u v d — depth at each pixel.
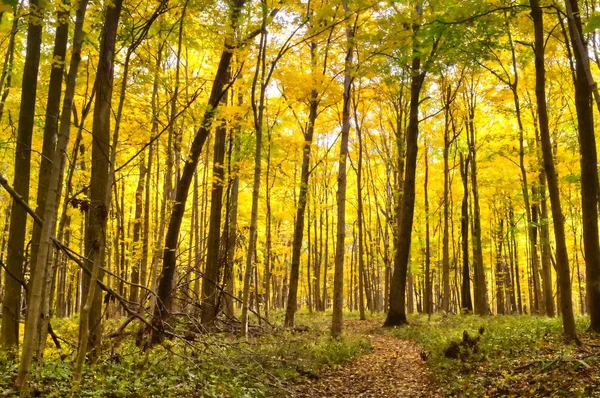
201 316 13.31
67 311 25.59
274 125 15.27
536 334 10.12
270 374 8.12
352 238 38.16
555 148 16.64
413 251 27.77
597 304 10.16
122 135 11.59
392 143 24.52
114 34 7.25
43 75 10.50
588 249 10.30
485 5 9.53
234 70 14.05
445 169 20.50
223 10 9.27
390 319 17.77
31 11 6.34
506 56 16.94
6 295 7.84
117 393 6.14
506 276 34.66
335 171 27.59
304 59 15.54
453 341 9.73
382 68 13.20
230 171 14.20
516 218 26.72
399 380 9.06
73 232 18.44
